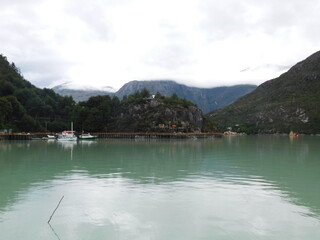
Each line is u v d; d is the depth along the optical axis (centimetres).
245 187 3581
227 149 10212
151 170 4988
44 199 2981
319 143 14775
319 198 3062
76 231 2141
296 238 2033
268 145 12888
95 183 3800
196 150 9656
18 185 3688
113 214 2502
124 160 6544
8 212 2552
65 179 4106
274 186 3659
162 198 3017
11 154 7856
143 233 2106
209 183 3809
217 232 2128
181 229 2183
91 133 19700
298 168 5288
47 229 2175
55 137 16662
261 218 2420
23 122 17550
